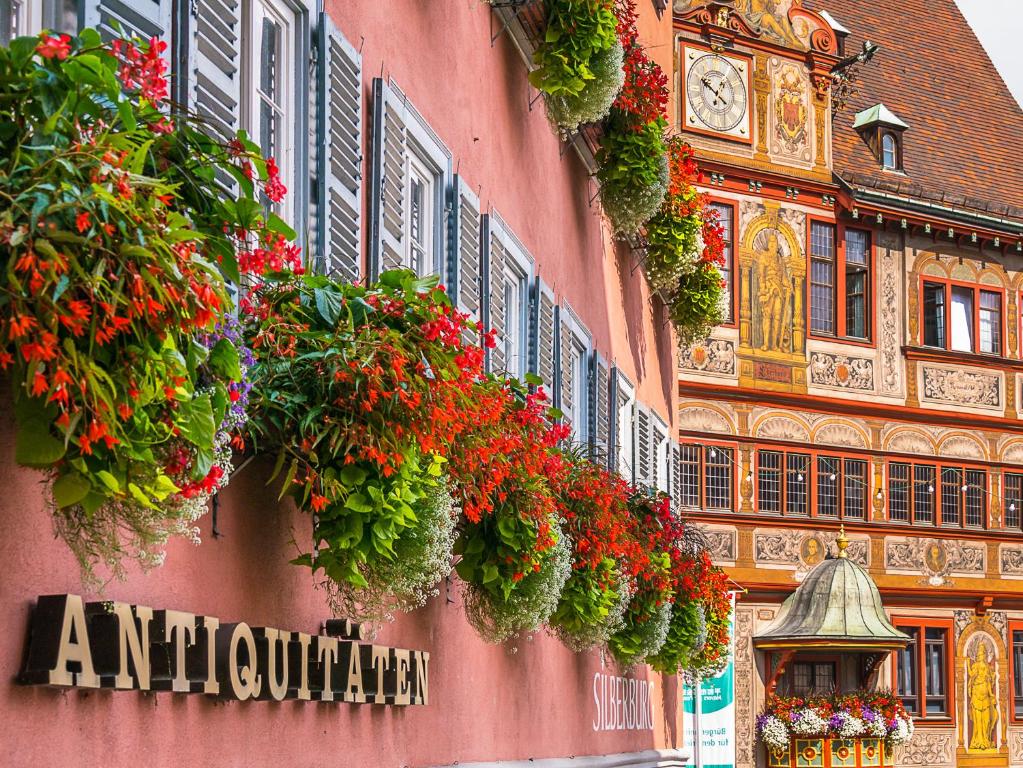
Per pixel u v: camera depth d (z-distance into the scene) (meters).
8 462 3.59
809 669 28.86
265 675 5.01
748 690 28.25
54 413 3.28
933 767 30.11
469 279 8.58
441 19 8.14
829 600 27.98
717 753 23.22
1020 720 31.55
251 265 4.05
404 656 6.66
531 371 10.41
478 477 6.07
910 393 30.95
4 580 3.58
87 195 3.11
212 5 4.97
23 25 3.87
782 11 30.53
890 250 31.08
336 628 5.88
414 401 4.86
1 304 3.06
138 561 3.84
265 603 5.23
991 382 32.03
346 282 5.50
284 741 5.37
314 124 5.98
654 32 18.02
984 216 31.72
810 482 29.53
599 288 13.42
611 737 13.31
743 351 29.12
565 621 9.12
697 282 17.39
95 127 3.40
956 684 30.80
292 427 4.84
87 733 3.92
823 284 30.36
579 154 12.27
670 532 12.27
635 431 15.21
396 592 5.44
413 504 5.36
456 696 7.94
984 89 36.09
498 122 9.53
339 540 4.96
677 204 15.09
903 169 32.38
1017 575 31.80
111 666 3.90
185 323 3.37
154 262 3.23
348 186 6.36
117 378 3.28
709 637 16.56
